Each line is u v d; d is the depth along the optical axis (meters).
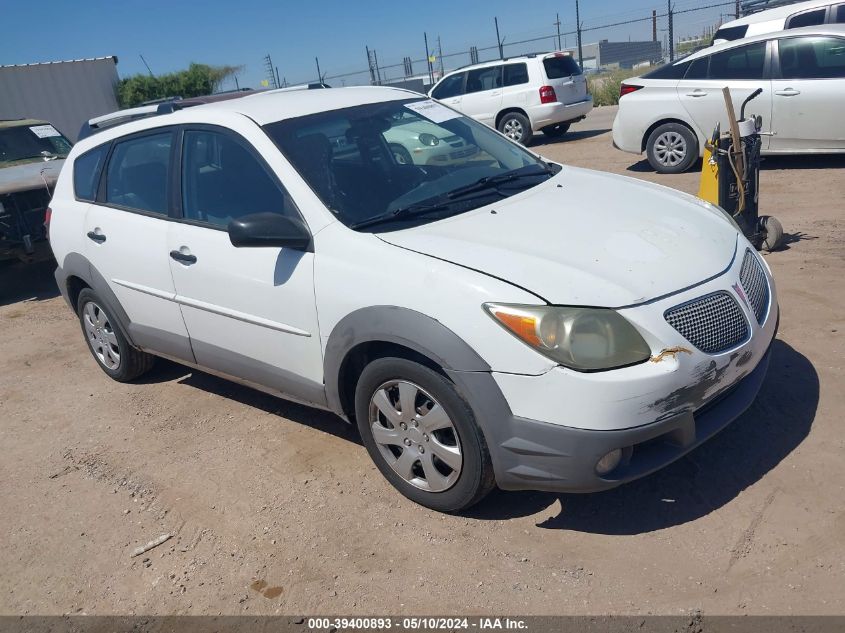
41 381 5.49
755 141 5.68
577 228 3.25
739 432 3.56
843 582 2.62
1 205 7.27
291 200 3.54
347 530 3.28
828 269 5.45
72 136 19.02
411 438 3.23
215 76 29.38
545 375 2.73
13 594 3.20
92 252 4.68
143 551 3.34
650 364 2.73
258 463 3.91
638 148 9.98
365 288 3.17
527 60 14.33
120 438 4.43
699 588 2.69
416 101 4.38
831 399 3.72
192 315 4.11
